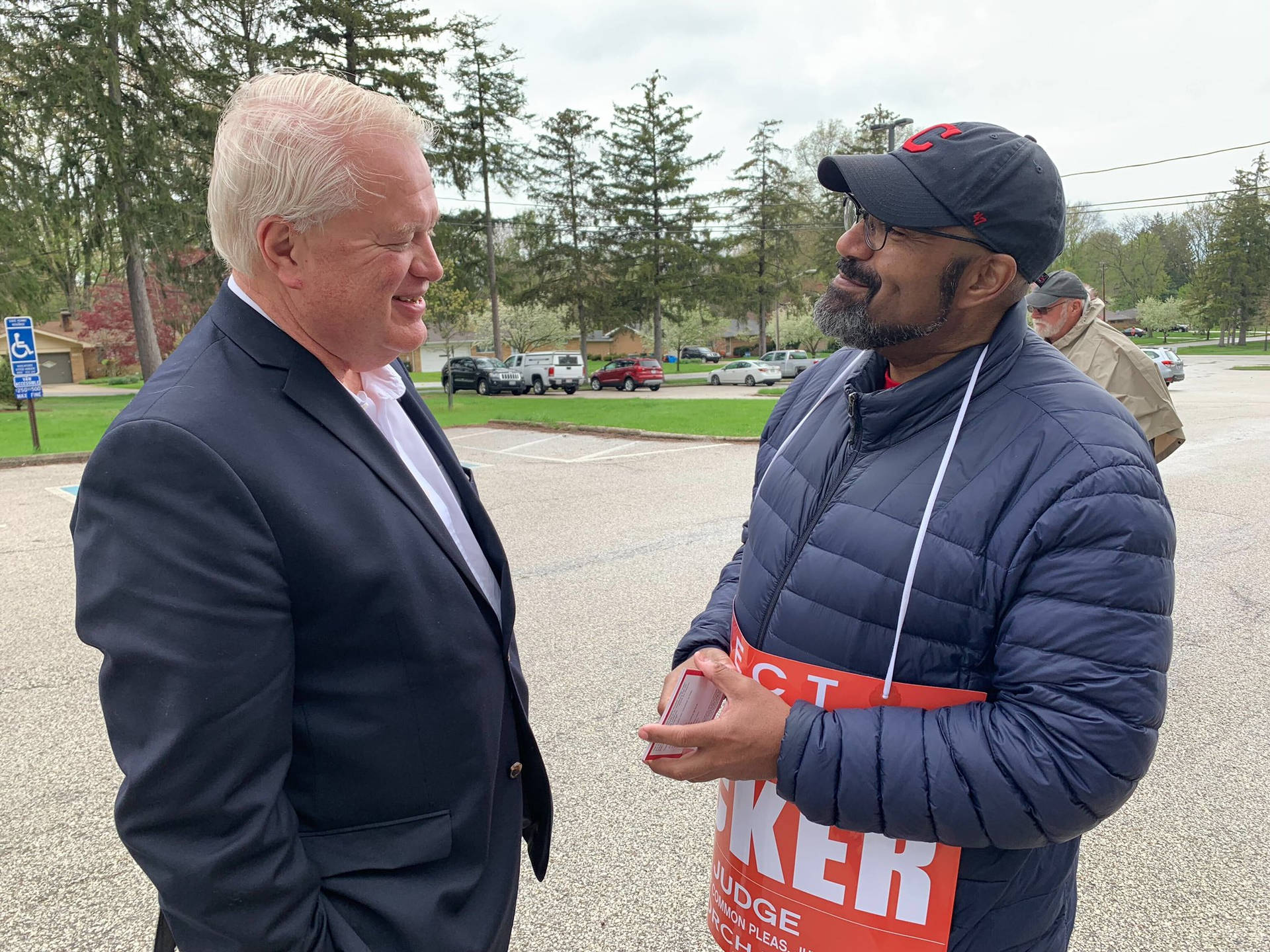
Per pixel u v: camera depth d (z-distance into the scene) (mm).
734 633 1318
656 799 2766
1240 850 2441
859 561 1079
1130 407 3094
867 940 1107
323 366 1089
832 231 43938
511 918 1283
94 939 2117
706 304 44000
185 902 880
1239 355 46281
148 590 879
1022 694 960
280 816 934
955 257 1055
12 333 11539
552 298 38531
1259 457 9547
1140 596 938
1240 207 55625
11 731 3293
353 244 1023
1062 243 1092
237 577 907
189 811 872
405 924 1034
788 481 1272
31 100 17750
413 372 52594
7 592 5211
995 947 1079
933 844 1061
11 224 17781
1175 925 2131
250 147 991
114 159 17969
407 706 1055
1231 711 3350
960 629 1023
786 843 1171
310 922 959
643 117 38500
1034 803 929
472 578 1153
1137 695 925
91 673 3887
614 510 7434
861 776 985
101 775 2947
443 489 1353
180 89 19469
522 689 1386
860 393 1188
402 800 1069
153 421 911
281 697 947
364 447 1085
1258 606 4594
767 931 1206
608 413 17312
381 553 1021
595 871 2400
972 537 1015
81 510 933
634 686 3643
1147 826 2574
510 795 1274
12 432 14562
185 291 22391
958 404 1090
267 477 954
